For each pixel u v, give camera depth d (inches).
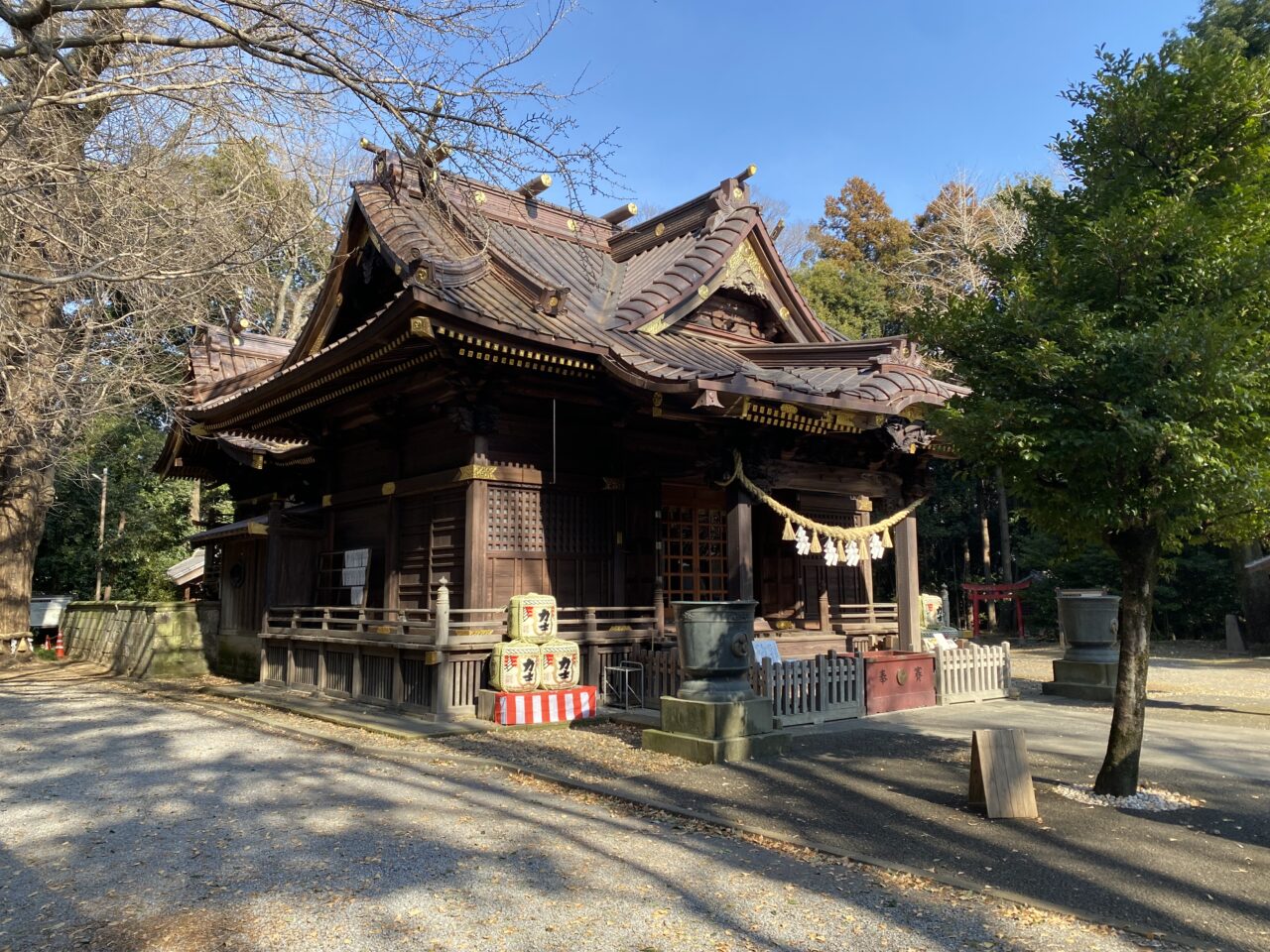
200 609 754.8
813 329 644.7
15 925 180.9
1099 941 165.8
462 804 279.6
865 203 1769.2
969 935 169.0
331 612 594.9
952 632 770.2
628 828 250.4
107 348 466.0
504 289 495.5
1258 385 235.5
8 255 410.3
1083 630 552.7
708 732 344.8
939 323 286.8
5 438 546.3
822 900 189.2
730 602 359.9
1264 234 257.1
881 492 568.4
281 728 434.9
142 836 247.3
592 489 523.5
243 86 347.3
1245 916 177.2
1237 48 272.7
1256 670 754.8
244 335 824.3
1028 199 322.0
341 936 172.4
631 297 568.7
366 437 588.7
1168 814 254.4
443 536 502.3
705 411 432.5
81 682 695.7
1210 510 242.4
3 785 316.8
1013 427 259.9
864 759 344.2
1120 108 277.0
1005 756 255.9
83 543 1190.9
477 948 166.2
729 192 634.2
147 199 423.2
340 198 541.6
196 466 829.2
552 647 450.3
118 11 368.5
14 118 373.4
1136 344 233.6
